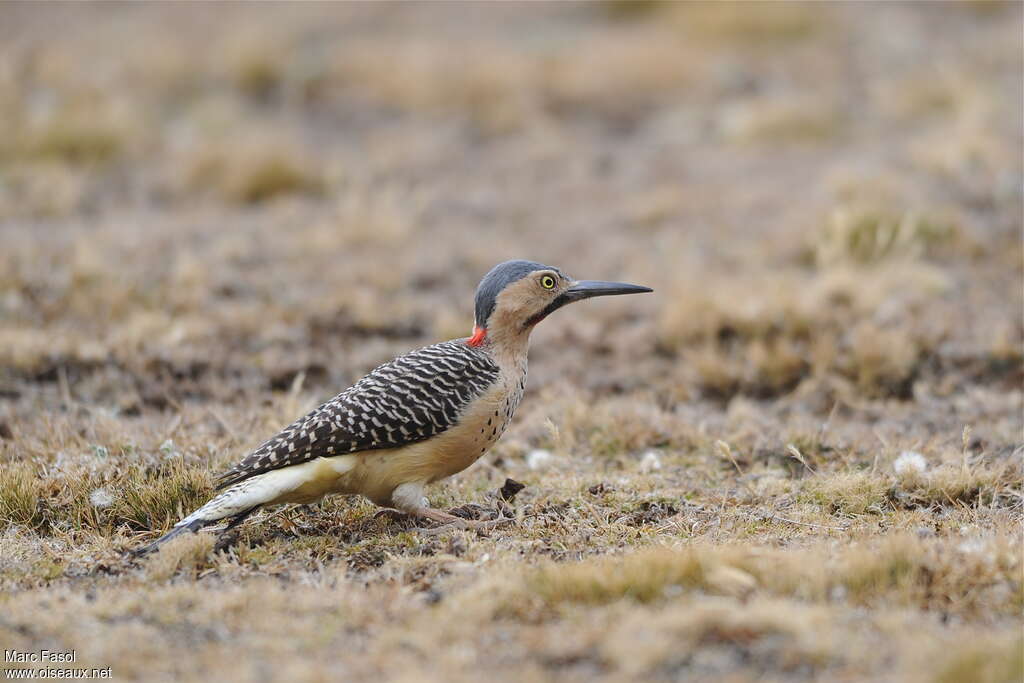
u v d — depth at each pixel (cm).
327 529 849
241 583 745
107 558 790
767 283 1455
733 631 615
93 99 2316
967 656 573
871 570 691
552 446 1064
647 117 2433
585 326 1409
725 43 2727
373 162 2152
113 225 1780
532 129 2338
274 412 1086
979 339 1286
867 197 1686
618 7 3012
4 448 996
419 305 1482
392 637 644
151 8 3222
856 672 580
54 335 1284
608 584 684
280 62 2642
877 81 2478
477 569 748
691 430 1077
